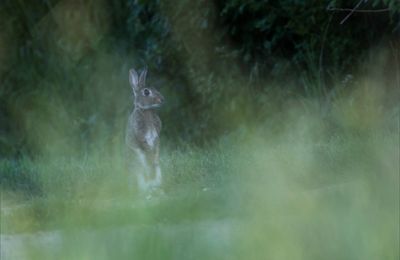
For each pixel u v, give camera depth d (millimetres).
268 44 17203
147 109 11625
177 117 18266
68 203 10766
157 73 18719
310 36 16500
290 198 10328
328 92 16250
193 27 18125
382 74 15898
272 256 9172
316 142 14219
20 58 20828
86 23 20203
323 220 9742
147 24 19141
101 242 9461
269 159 12352
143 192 11555
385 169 11188
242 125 16812
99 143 18312
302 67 16875
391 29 15789
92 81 19891
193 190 11148
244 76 17734
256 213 10102
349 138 13281
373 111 15266
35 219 10500
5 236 10008
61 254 9422
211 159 13094
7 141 20062
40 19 20844
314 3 16188
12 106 20609
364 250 9266
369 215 9867
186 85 18453
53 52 20484
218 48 17656
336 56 16250
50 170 13508
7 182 13070
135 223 10070
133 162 11680
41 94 20328
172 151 15953
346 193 10438
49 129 19891
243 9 17062
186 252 9211
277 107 16922
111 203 10969
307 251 9234
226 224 9773
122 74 19375
